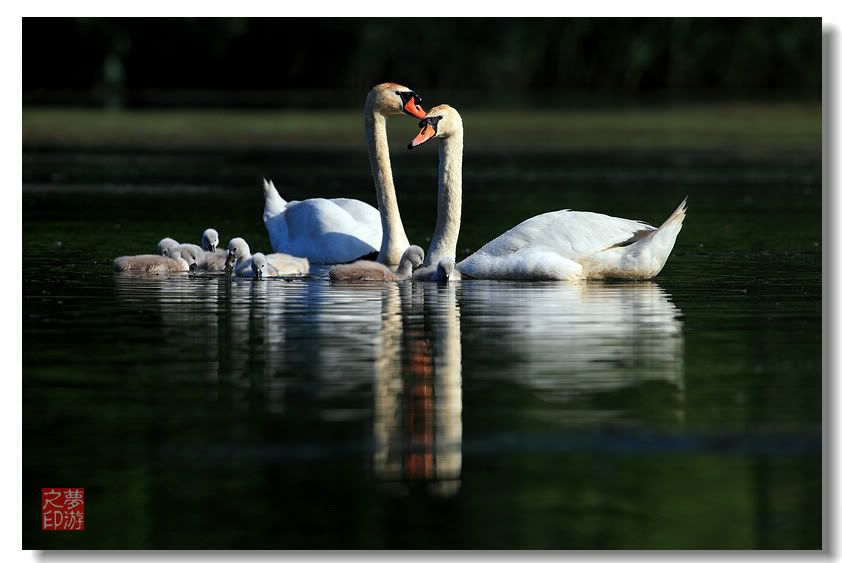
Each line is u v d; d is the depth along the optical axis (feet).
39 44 254.27
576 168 128.16
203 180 114.01
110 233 79.25
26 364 43.50
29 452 34.58
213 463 33.96
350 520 30.81
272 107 216.33
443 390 40.27
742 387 40.73
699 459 34.47
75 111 203.92
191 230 81.25
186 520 30.83
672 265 68.03
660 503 31.81
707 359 44.42
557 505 31.73
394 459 34.32
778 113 206.18
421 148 159.22
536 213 91.15
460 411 38.09
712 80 270.87
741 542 30.30
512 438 35.81
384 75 266.77
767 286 60.49
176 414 37.78
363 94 255.09
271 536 30.09
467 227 83.35
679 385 40.91
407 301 55.98
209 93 257.96
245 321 51.11
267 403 38.81
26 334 48.42
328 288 60.03
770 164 133.90
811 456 34.58
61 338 47.75
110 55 255.29
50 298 56.65
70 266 66.23
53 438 35.70
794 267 67.31
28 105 216.13
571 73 271.69
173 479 33.04
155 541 29.86
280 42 262.67
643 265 61.31
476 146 153.38
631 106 220.43
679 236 80.69
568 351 45.57
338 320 51.39
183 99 235.61
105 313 52.85
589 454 34.76
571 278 61.16
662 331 49.32
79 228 81.51
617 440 35.70
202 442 35.42
